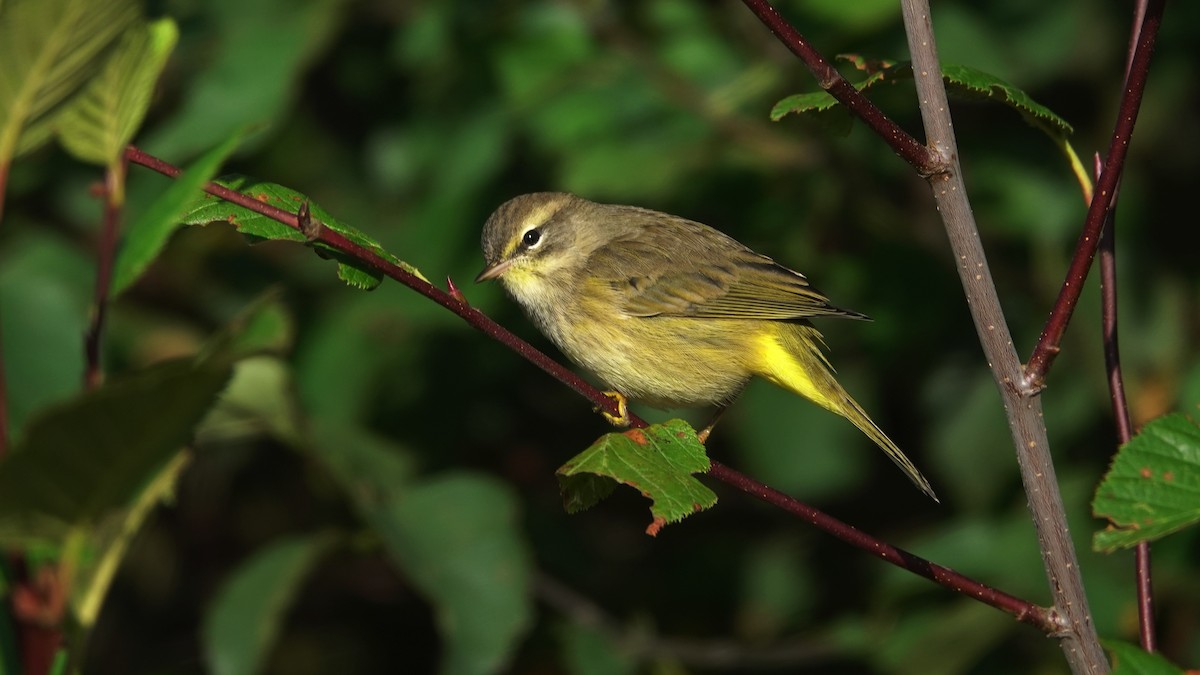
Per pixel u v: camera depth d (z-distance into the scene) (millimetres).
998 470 11352
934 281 11695
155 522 13523
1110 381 6461
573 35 11656
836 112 6734
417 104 12250
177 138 10922
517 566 10391
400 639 13719
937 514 12367
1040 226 11383
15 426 10617
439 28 11656
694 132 11391
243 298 12539
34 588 5004
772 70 11180
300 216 5695
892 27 11391
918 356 11766
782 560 12539
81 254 11789
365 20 12781
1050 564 5949
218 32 11773
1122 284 11109
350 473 10555
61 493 4672
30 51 4855
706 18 11680
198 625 13977
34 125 5113
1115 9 11406
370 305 11945
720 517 13055
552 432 13406
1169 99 11500
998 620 10047
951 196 5938
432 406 12555
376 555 13891
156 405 4492
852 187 11609
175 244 12141
